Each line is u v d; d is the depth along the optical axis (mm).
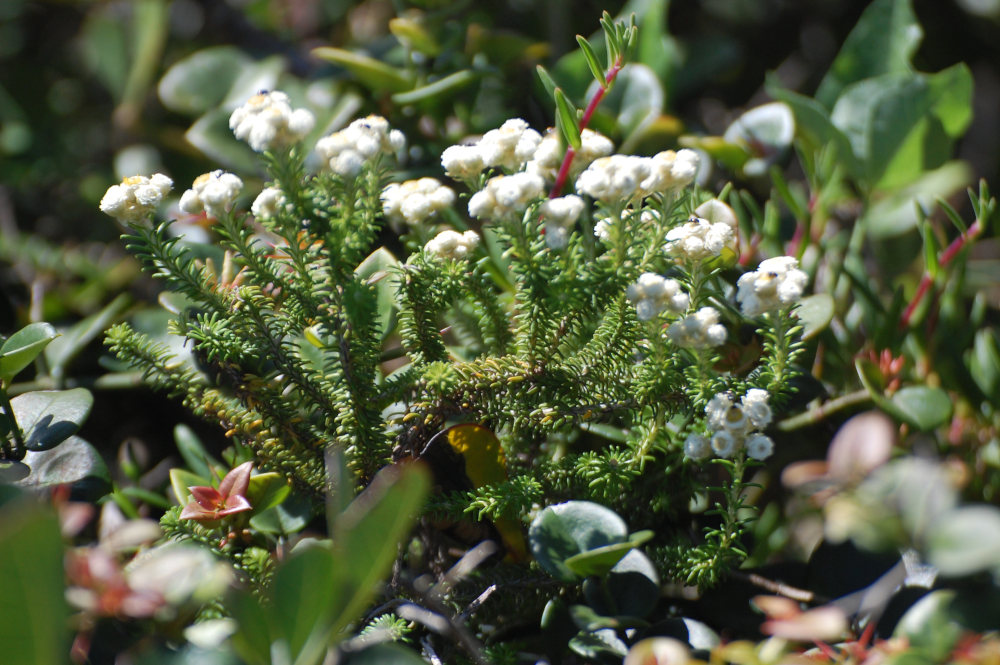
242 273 726
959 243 787
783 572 731
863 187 830
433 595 708
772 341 740
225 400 724
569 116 726
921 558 705
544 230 706
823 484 713
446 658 711
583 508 704
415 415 715
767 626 677
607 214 739
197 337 711
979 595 688
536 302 704
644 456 716
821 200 819
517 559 716
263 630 655
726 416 697
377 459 714
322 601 653
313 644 655
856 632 702
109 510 734
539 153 716
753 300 694
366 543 647
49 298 833
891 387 778
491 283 725
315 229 699
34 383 779
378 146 701
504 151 708
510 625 723
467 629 716
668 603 729
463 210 815
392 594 710
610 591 707
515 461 734
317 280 706
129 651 680
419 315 721
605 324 710
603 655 694
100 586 662
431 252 715
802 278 693
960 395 776
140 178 701
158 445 820
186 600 667
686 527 741
